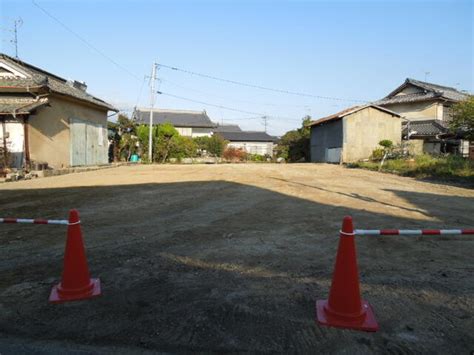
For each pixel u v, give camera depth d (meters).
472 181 10.22
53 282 2.97
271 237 4.33
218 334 2.18
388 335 2.19
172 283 2.95
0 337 2.16
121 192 8.09
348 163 19.19
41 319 2.37
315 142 25.62
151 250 3.81
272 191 8.37
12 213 5.68
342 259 2.32
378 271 3.24
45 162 12.88
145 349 2.04
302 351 2.02
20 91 12.29
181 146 25.84
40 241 4.15
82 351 2.02
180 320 2.35
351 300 2.28
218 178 11.42
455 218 5.48
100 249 3.83
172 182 10.21
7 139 12.16
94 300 2.63
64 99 14.55
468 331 2.24
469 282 3.00
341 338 2.15
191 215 5.60
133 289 2.83
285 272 3.21
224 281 2.99
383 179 11.36
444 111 22.31
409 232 2.46
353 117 21.16
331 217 5.48
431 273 3.20
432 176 11.69
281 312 2.46
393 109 24.19
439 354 2.00
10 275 3.13
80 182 10.01
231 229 4.72
